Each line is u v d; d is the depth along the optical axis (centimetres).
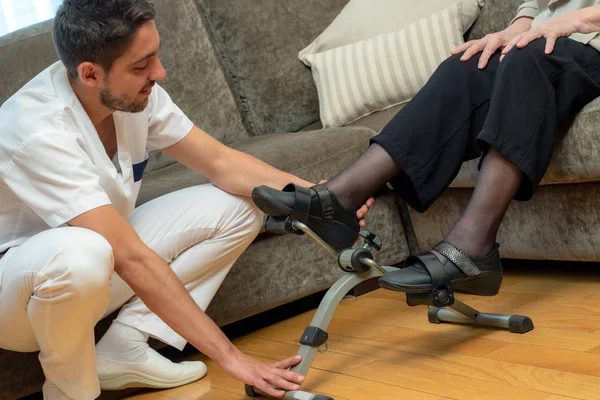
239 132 257
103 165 148
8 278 136
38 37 228
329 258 209
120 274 138
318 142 208
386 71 239
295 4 266
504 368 138
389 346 165
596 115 160
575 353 139
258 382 136
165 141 168
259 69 265
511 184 151
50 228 149
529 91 153
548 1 186
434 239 217
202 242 169
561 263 210
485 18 241
